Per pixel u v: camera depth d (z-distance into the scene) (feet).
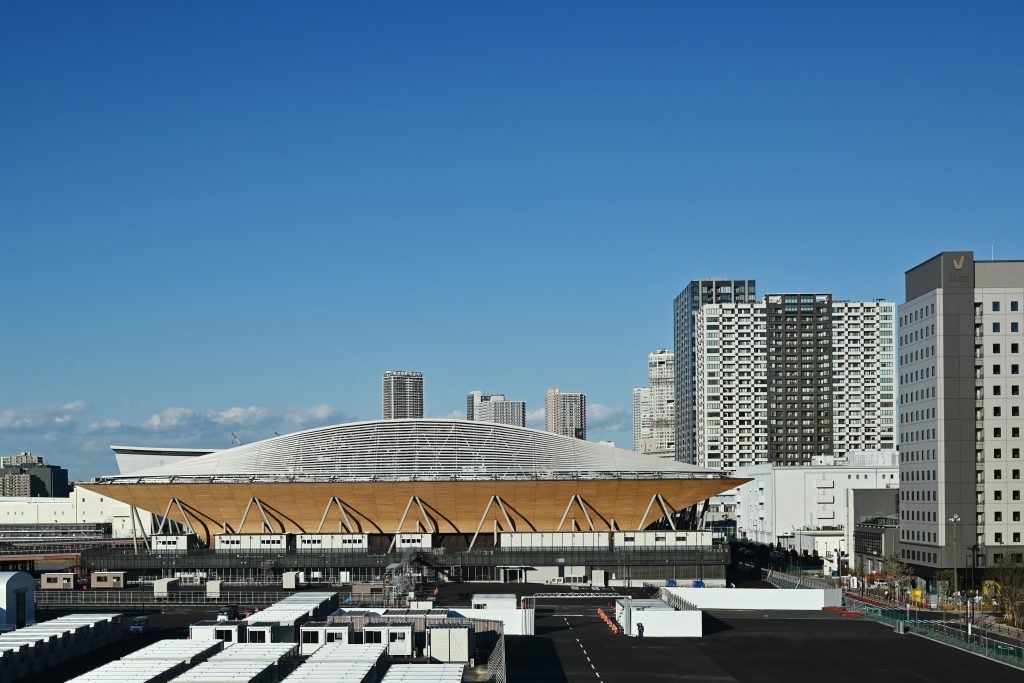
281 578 654.12
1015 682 344.08
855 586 622.95
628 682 340.39
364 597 508.12
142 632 427.33
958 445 602.03
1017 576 520.42
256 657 300.81
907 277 655.35
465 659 344.08
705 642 424.87
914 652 402.31
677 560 646.74
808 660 383.45
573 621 483.10
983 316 611.06
